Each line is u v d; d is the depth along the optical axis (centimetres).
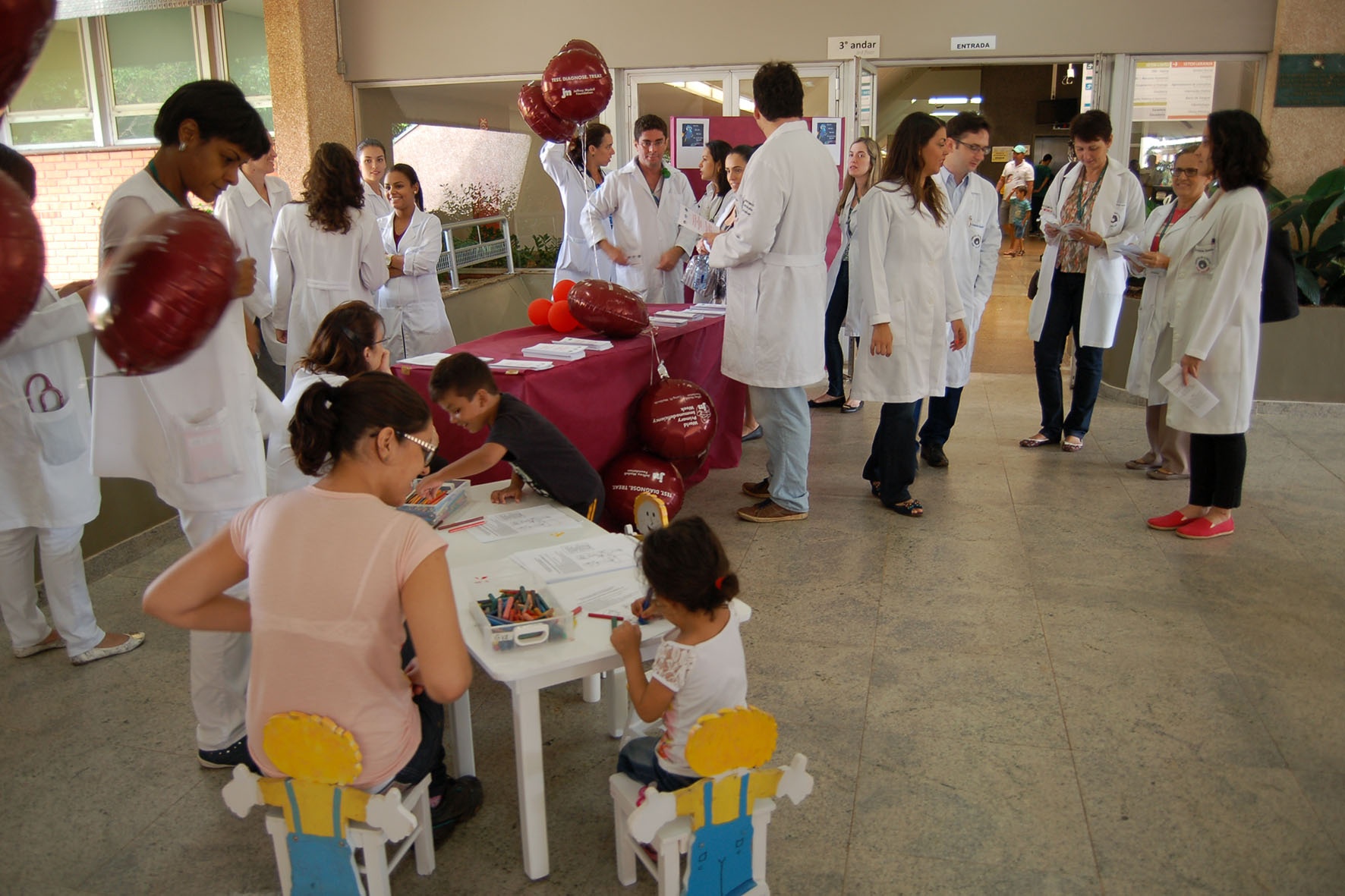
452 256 718
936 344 425
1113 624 334
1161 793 244
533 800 211
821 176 397
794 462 427
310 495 171
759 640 327
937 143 398
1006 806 240
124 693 302
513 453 286
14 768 264
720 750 176
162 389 233
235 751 261
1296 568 377
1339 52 694
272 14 826
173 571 173
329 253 431
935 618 341
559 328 441
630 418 411
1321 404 600
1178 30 741
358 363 280
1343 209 641
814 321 410
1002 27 768
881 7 782
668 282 602
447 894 214
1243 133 366
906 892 212
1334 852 222
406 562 166
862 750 264
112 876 223
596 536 262
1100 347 519
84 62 992
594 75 505
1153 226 532
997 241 526
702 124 678
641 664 202
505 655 202
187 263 151
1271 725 273
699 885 184
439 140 964
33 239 122
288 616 168
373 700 175
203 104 225
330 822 178
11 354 256
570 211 631
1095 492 469
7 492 299
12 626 319
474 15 850
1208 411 386
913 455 437
